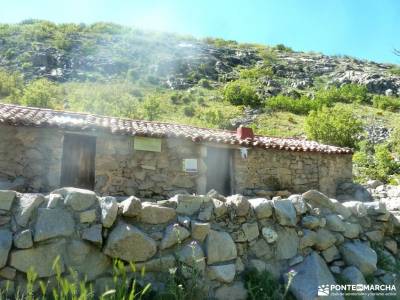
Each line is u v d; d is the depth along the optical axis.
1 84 29.22
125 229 3.76
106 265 3.69
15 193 3.63
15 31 52.50
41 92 25.53
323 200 5.16
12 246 3.40
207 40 66.06
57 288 3.45
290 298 4.18
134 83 38.41
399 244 5.69
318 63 55.78
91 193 3.84
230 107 32.94
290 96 38.75
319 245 4.82
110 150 8.52
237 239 4.39
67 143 8.52
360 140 23.47
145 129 9.05
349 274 4.67
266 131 24.95
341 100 39.03
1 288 3.27
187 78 42.59
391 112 34.19
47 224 3.54
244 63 53.28
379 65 60.00
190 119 27.03
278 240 4.61
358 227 5.31
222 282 4.08
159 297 3.60
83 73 39.03
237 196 4.60
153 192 8.70
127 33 60.12
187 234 4.07
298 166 10.62
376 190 11.17
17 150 7.84
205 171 9.26
